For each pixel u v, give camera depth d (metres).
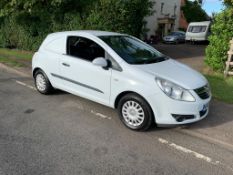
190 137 4.95
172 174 3.82
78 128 5.13
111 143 4.60
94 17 11.75
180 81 4.80
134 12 12.11
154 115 4.80
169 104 4.65
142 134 4.96
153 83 4.71
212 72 9.98
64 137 4.75
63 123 5.33
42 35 13.23
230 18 9.44
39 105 6.25
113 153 4.29
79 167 3.88
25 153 4.18
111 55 5.27
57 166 3.88
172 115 4.70
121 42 5.80
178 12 40.28
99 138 4.77
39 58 6.74
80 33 5.99
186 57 14.77
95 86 5.50
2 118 5.47
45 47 6.67
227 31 9.51
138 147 4.50
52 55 6.39
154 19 34.28
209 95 5.15
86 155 4.20
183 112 4.68
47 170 3.77
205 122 5.53
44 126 5.16
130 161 4.09
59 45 6.32
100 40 5.57
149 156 4.25
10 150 4.26
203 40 27.09
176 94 4.66
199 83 4.96
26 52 13.61
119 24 11.73
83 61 5.70
